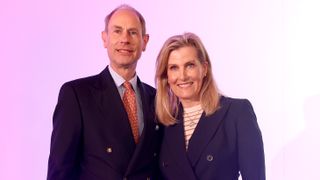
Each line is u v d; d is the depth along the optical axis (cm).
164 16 288
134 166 193
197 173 193
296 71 291
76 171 196
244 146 190
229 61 290
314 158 288
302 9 289
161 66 203
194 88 199
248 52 291
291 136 289
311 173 288
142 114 207
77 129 191
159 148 209
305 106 289
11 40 280
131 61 205
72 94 195
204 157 193
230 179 193
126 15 205
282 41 291
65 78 282
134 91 209
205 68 203
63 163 186
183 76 196
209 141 194
